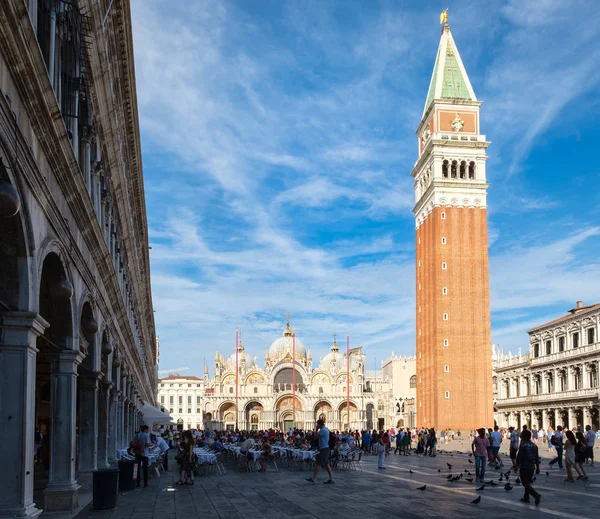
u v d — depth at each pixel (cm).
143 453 3591
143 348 8744
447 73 13838
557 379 11962
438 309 12650
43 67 1441
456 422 12275
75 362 2278
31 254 1570
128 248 4644
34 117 1513
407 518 2388
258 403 18850
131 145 3875
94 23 2112
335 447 4859
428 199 13500
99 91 2436
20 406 1582
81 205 2152
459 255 12888
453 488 3400
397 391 18825
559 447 4747
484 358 12550
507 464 5172
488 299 12794
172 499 2998
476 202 13112
